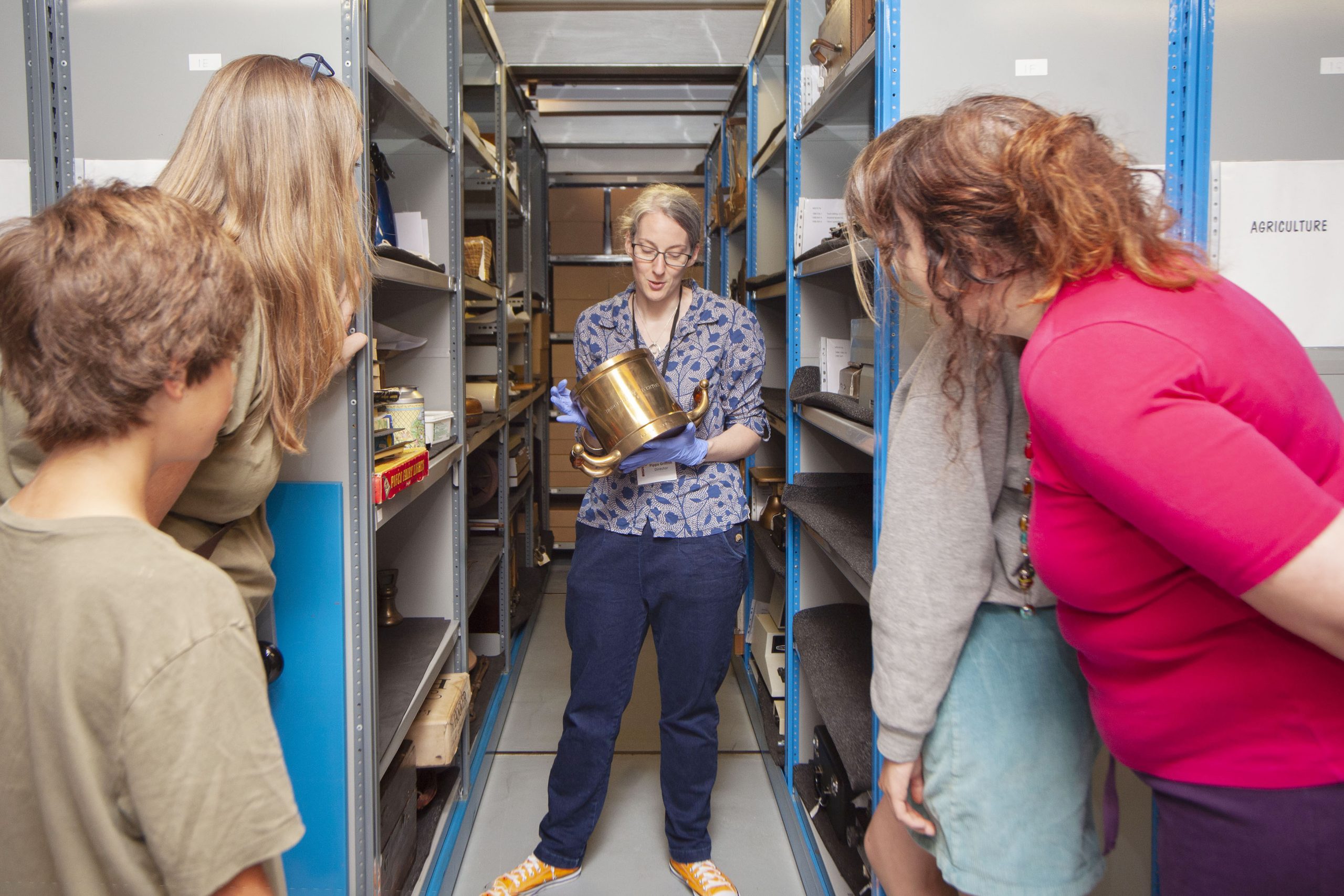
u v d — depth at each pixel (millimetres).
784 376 3213
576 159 4547
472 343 3016
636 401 1521
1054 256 664
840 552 1576
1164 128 1223
